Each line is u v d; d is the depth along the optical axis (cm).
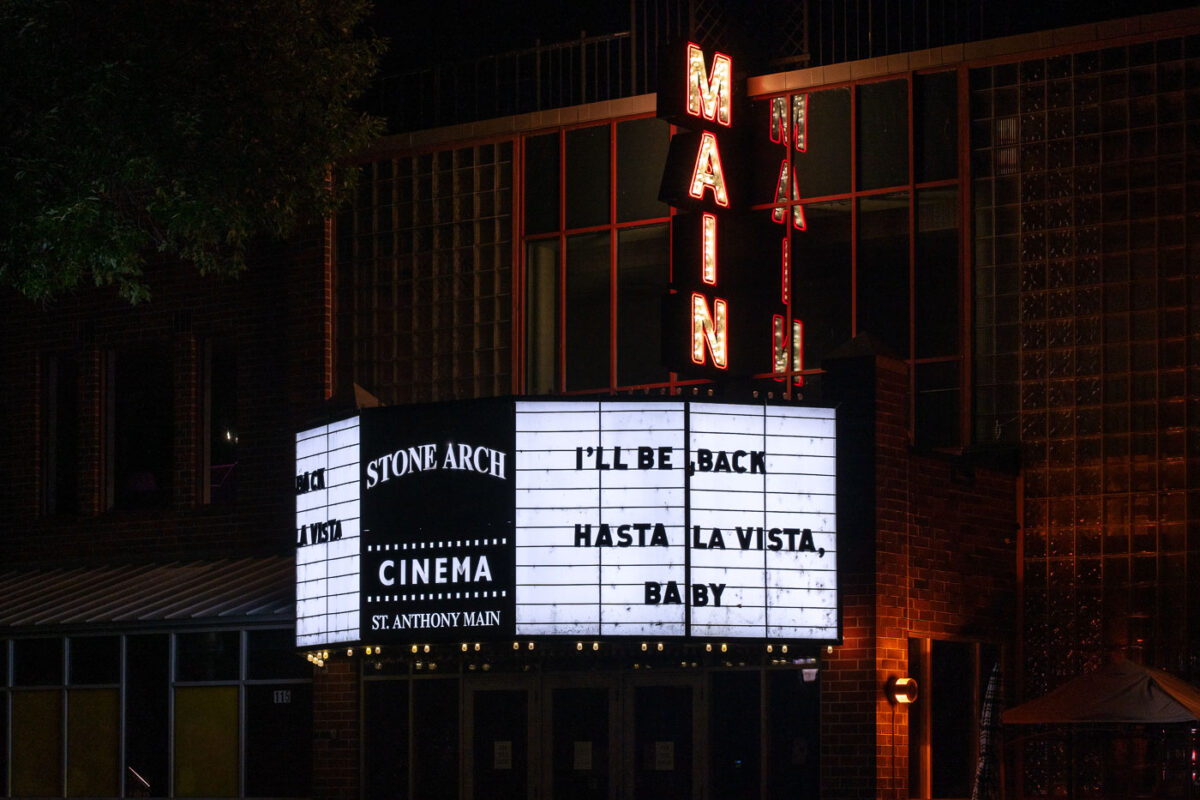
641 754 2145
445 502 1967
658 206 2455
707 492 1927
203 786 2414
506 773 2219
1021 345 2206
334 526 2067
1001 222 2233
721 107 2366
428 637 1950
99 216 2020
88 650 2511
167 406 2812
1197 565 2075
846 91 2358
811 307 2342
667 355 2284
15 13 1994
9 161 1975
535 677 2216
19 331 2928
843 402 2022
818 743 2025
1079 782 2098
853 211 2331
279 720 2394
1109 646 2120
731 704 2105
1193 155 2127
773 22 2523
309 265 2644
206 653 2444
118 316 2830
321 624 2070
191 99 2080
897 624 1997
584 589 1909
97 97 1969
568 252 2512
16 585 2759
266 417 2658
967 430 2217
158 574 2652
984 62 2261
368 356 2609
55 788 2498
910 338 2273
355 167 2358
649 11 2762
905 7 2527
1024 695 2164
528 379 2509
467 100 2858
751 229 2395
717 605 1908
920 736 2041
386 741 2312
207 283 2745
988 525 2159
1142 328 2138
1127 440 2134
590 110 2512
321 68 2227
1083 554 2152
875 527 1981
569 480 1930
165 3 2067
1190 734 2031
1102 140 2183
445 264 2581
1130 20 2173
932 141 2294
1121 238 2159
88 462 2834
